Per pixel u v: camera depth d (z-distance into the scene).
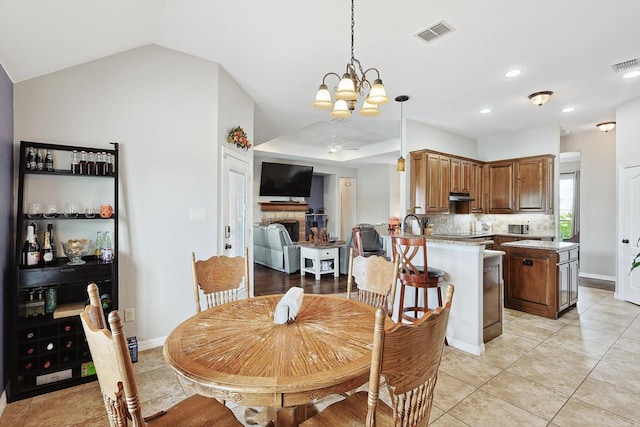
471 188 5.98
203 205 3.21
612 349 2.97
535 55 3.08
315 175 10.64
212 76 3.27
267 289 5.17
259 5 2.34
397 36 2.74
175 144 3.06
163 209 2.99
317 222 10.52
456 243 3.04
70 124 2.59
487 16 2.45
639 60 3.19
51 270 2.31
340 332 1.45
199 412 1.33
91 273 2.45
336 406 1.39
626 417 2.00
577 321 3.73
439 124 5.53
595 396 2.22
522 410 2.07
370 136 7.27
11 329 2.28
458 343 3.04
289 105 4.55
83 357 2.43
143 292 2.90
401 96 4.18
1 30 1.83
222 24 2.59
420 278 2.88
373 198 10.25
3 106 2.18
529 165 5.76
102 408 2.10
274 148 7.96
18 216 2.26
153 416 1.29
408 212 5.20
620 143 4.55
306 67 3.37
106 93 2.74
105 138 2.73
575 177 8.30
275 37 2.78
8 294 2.25
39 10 1.85
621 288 4.62
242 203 4.04
